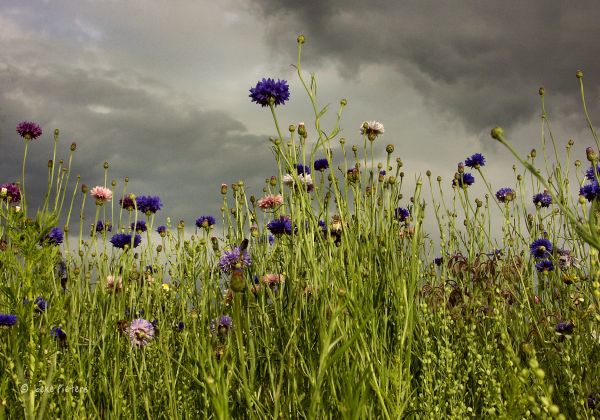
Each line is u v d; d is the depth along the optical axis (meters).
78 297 0.95
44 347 0.73
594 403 0.72
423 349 0.85
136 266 1.09
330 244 0.74
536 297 1.07
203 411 0.75
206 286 0.83
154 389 0.86
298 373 0.72
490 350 0.84
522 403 0.60
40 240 0.79
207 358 0.64
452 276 1.13
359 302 0.71
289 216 0.90
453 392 0.76
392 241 0.83
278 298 0.87
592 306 0.81
